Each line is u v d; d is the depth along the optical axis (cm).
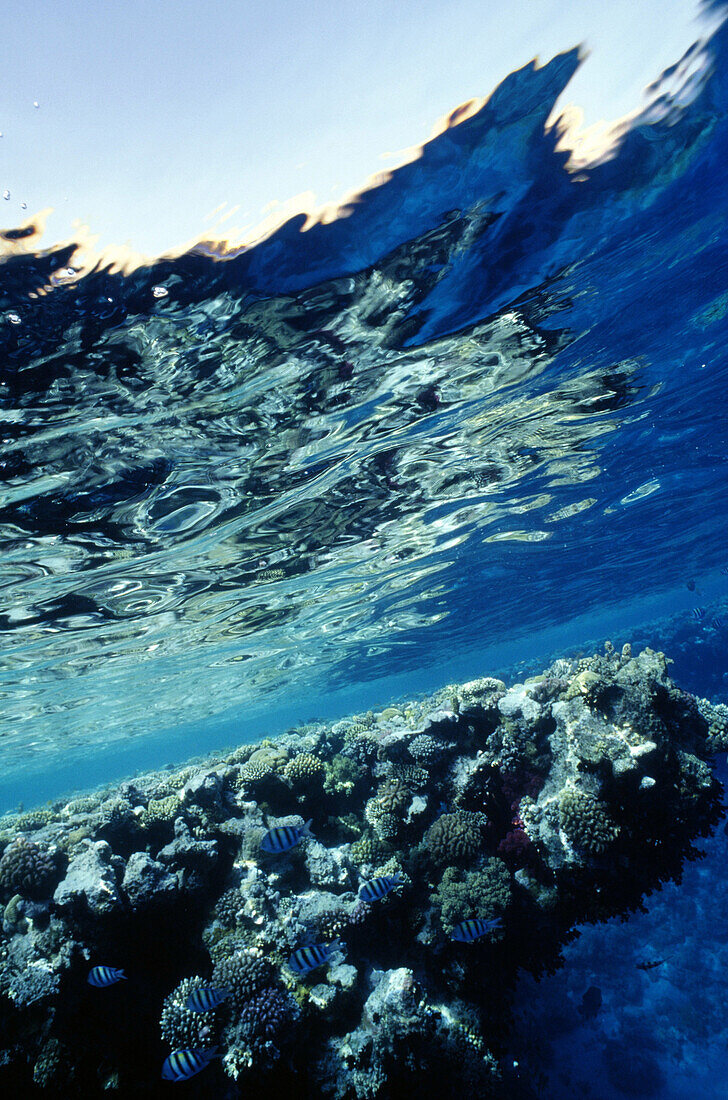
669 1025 1305
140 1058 693
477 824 813
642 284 864
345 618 2264
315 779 898
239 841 834
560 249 728
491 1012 748
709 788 750
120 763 7094
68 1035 662
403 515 1414
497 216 636
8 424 682
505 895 730
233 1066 614
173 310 598
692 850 779
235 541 1245
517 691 960
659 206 719
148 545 1127
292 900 760
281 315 662
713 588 5453
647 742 726
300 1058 644
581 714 804
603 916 751
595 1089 1167
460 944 738
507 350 900
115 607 1416
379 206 572
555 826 765
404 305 716
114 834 833
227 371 723
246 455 928
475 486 1382
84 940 694
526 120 543
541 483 1497
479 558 1986
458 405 1008
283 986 677
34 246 485
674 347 1071
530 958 793
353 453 1047
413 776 877
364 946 754
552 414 1163
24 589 1153
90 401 691
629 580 3362
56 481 827
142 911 711
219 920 746
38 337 572
